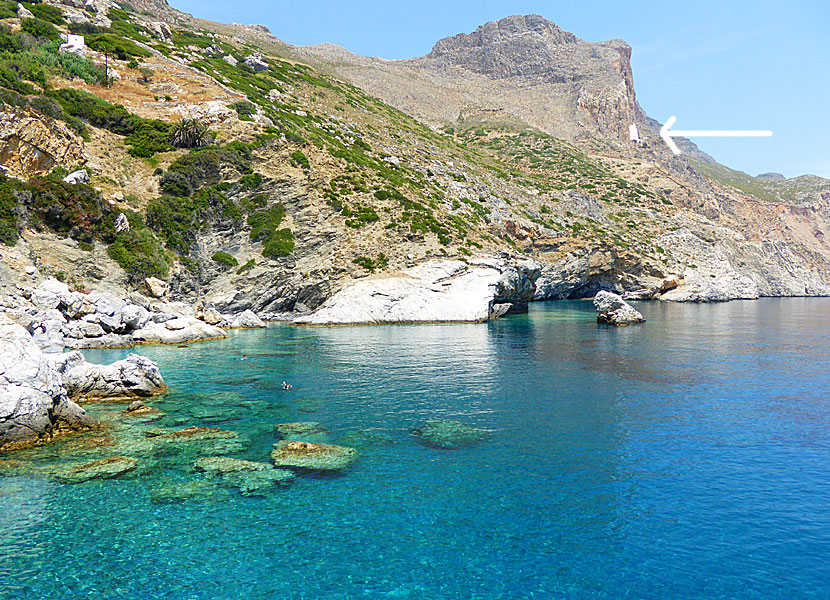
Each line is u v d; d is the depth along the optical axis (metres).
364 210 74.25
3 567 12.49
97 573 12.30
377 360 39.12
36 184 51.69
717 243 131.25
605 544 13.55
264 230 67.12
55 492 16.47
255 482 17.27
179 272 60.00
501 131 179.62
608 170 162.38
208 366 36.66
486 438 21.61
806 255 177.00
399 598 11.41
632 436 21.80
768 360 39.44
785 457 19.39
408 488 16.83
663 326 62.09
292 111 98.06
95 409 25.84
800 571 12.28
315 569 12.51
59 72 70.81
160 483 17.16
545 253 101.75
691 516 14.97
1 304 39.84
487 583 11.96
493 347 45.47
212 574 12.30
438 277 67.44
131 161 65.44
